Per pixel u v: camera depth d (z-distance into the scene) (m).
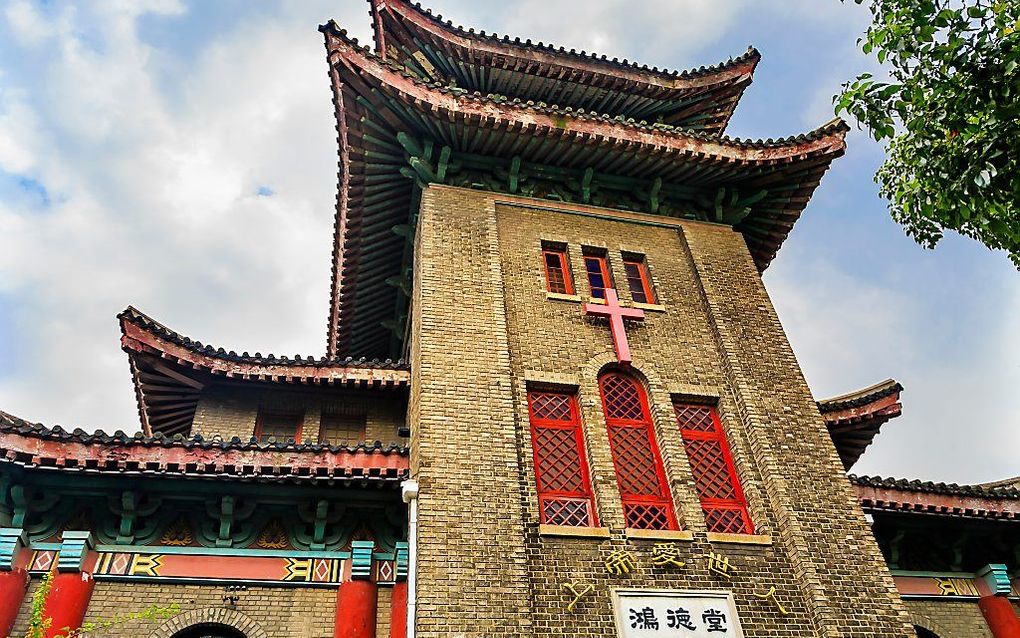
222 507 11.27
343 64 14.83
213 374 14.66
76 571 10.41
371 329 21.23
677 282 16.11
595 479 12.07
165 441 10.89
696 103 20.52
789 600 11.22
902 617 11.16
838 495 12.51
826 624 10.81
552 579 10.63
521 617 9.92
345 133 16.28
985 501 13.79
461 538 10.49
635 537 11.40
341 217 18.61
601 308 14.72
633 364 13.95
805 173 17.38
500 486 11.21
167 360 14.29
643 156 16.62
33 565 10.48
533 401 13.14
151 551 11.00
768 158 16.80
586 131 16.11
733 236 17.42
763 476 12.63
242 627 10.63
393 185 17.12
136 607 10.49
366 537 11.90
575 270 15.64
